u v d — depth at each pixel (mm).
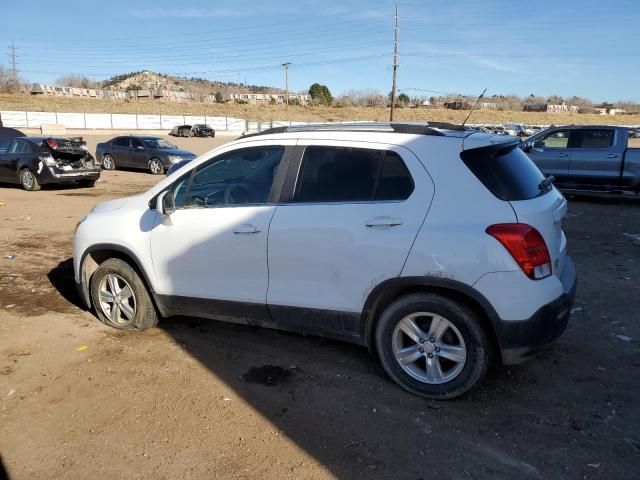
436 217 3334
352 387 3666
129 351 4230
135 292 4531
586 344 4355
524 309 3178
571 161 12102
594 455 2941
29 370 3918
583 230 9070
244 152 4062
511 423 3240
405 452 2975
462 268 3229
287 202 3799
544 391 3607
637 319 4914
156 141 21266
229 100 102812
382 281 3447
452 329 3369
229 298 4035
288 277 3789
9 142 15188
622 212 10930
